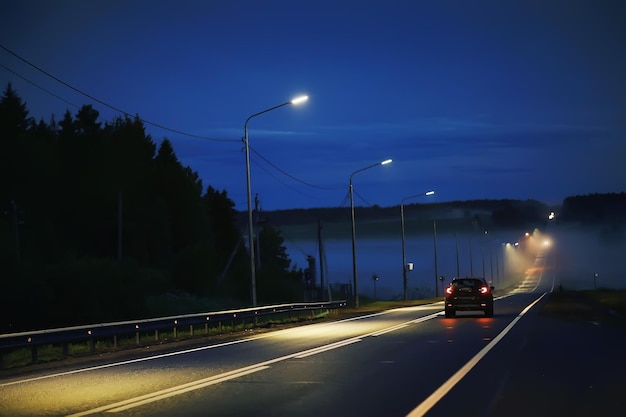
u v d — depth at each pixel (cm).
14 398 1330
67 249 9831
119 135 11419
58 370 1845
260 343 2570
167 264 10731
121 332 2538
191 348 2448
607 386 1384
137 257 10744
